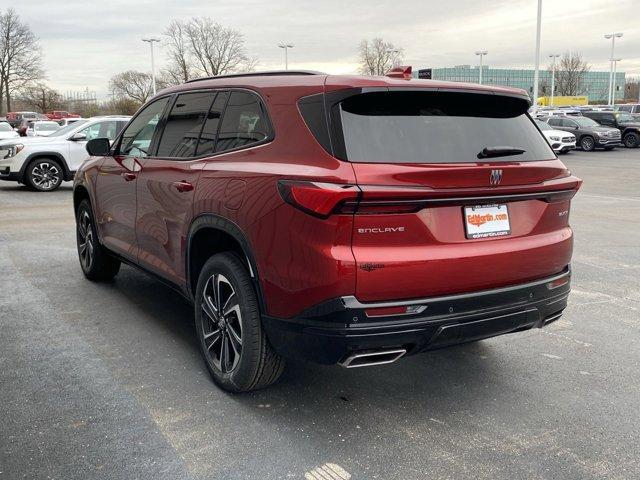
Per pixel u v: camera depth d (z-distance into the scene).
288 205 3.03
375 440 3.13
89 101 95.06
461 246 3.10
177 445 3.04
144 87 70.62
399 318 2.95
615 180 18.45
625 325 4.98
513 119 3.58
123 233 5.02
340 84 3.10
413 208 2.95
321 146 3.03
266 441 3.10
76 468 2.83
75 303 5.30
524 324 3.41
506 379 3.91
